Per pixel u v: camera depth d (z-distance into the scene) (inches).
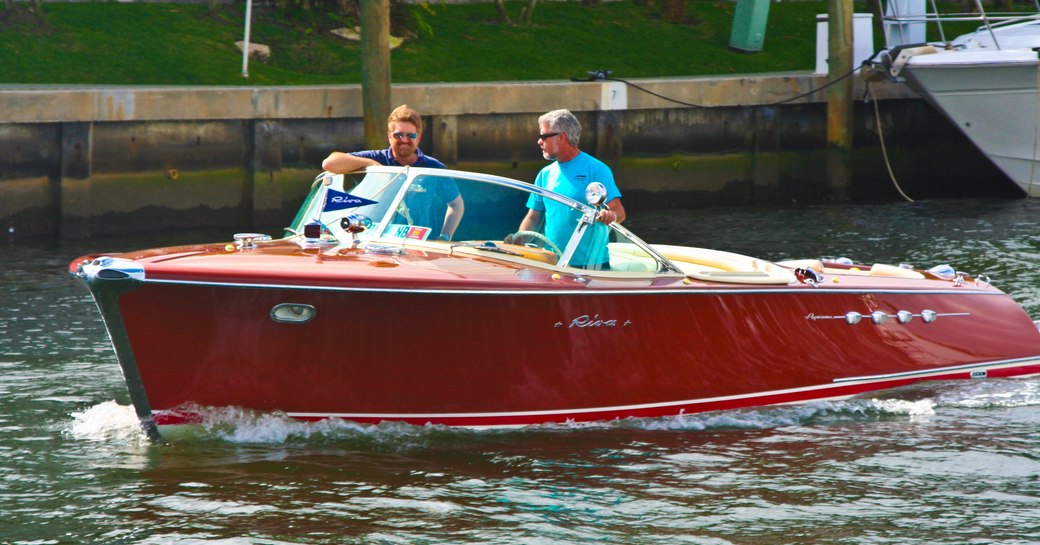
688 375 582.2
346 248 548.4
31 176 1285.7
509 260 549.3
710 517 469.4
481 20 1991.9
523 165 1519.4
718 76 1702.8
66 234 1300.4
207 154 1365.7
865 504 487.5
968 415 622.2
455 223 559.2
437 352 523.5
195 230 1365.7
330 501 470.6
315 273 498.9
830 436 577.9
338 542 435.5
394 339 514.9
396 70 1713.8
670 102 1584.6
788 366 611.5
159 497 470.9
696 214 1531.7
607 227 565.9
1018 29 1627.7
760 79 1628.9
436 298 511.8
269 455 513.7
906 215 1464.1
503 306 525.7
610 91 1546.5
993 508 485.4
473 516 461.7
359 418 531.8
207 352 497.7
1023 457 551.8
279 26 1786.4
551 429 563.8
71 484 484.1
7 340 757.9
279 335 502.0
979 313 678.5
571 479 504.4
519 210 561.6
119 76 1526.8
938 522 469.1
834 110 1622.8
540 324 536.4
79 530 442.0
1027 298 896.3
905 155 1740.9
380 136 1364.4
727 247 1221.7
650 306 562.6
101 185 1316.4
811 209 1562.5
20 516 453.4
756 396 608.7
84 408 600.1
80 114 1290.6
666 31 2057.1
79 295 923.4
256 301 493.7
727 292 582.6
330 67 1689.2
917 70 1539.1
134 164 1331.2
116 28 1668.3
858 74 1679.4
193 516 454.6
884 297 641.6
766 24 2028.8
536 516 464.4
